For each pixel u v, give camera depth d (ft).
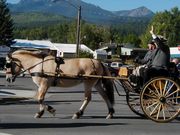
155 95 48.26
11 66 50.29
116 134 39.70
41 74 49.21
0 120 46.98
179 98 48.52
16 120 47.11
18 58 50.14
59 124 44.75
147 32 410.72
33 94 85.51
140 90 49.44
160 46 49.24
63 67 49.67
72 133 39.65
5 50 203.31
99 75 50.57
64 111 57.06
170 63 49.80
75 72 49.83
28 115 51.44
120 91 102.63
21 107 61.11
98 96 85.05
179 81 49.14
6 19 301.63
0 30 296.71
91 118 50.08
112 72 52.70
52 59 49.73
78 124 45.06
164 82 48.32
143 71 49.21
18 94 84.53
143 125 45.57
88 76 49.90
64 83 49.98
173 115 48.98
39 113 49.29
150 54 50.06
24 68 50.08
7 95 81.46
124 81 50.37
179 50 189.78
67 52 327.47
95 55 280.31
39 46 314.96
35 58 49.96
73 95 88.33
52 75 49.32
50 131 40.50
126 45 352.08
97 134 39.47
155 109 48.29
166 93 48.32
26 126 43.09
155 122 47.96
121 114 54.54
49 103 69.26
